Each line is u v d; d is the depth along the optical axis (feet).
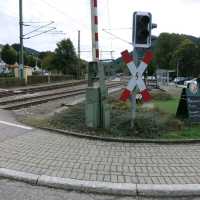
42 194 14.39
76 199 13.97
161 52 343.05
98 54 27.25
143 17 25.25
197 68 273.54
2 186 15.19
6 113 38.37
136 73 25.62
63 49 233.35
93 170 17.04
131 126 26.14
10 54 299.58
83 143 22.63
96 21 27.09
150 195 14.61
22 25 122.42
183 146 22.52
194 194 14.70
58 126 27.99
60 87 114.42
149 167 17.74
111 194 14.70
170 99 61.87
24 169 16.96
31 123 30.09
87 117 26.81
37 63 348.38
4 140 23.09
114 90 98.73
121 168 17.47
